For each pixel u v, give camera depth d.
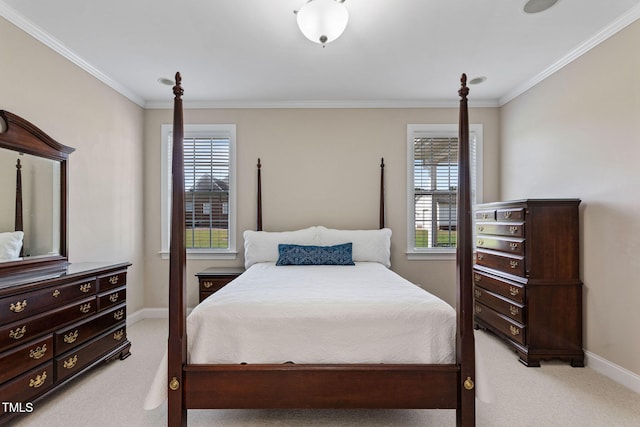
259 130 3.77
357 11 2.11
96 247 2.98
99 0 1.99
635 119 2.14
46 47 2.41
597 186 2.43
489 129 3.77
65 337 2.04
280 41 2.47
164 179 3.75
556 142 2.86
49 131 2.46
